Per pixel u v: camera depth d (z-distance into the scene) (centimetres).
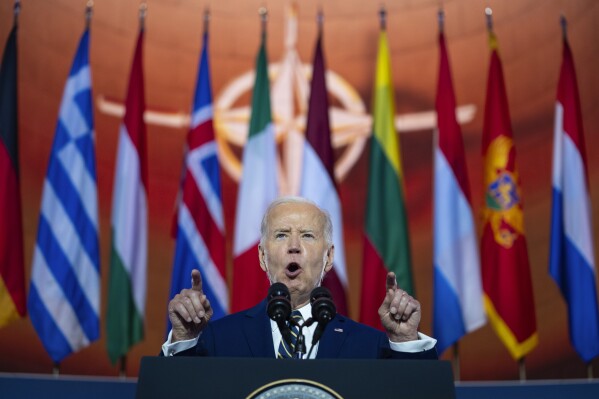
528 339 1098
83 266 1137
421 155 1290
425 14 1349
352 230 1266
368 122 1311
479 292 1120
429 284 1229
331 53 1349
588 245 1106
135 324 1146
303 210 457
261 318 434
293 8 1376
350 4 1371
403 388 306
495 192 1161
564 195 1134
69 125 1173
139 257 1168
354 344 414
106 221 1216
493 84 1204
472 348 1163
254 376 307
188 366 309
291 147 1312
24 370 1092
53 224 1133
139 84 1223
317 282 449
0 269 1094
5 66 1162
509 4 1304
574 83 1172
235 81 1333
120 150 1185
